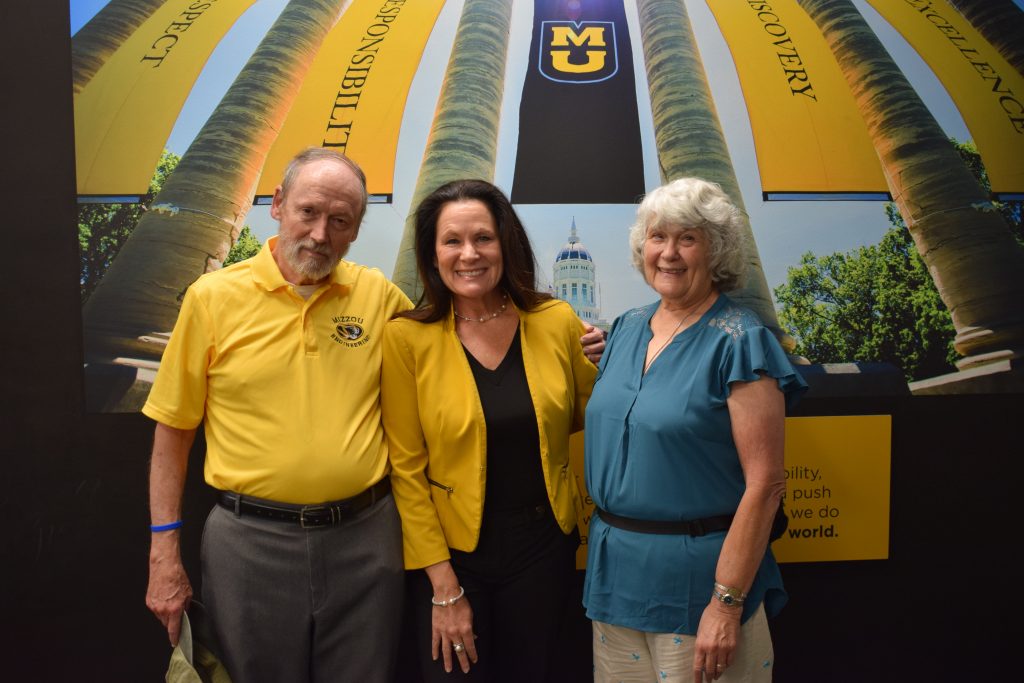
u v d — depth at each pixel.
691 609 1.11
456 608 1.23
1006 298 1.84
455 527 1.25
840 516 1.84
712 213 1.10
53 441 1.80
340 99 1.88
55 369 1.79
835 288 1.83
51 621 1.83
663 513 1.12
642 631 1.16
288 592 1.22
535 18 1.95
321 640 1.27
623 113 1.88
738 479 1.13
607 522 1.21
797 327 1.82
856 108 1.89
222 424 1.23
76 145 1.79
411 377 1.26
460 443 1.22
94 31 1.83
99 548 1.82
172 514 1.26
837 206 1.84
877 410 1.84
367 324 1.30
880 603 1.89
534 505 1.26
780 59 1.92
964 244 1.85
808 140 1.87
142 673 1.84
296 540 1.21
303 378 1.22
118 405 1.78
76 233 1.79
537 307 1.33
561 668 1.87
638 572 1.13
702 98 1.89
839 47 1.94
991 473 1.89
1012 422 1.88
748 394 1.06
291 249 1.20
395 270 1.81
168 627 1.25
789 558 1.84
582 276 1.83
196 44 1.89
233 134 1.84
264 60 1.89
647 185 1.85
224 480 1.22
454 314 1.29
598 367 1.32
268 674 1.25
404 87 1.89
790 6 1.98
